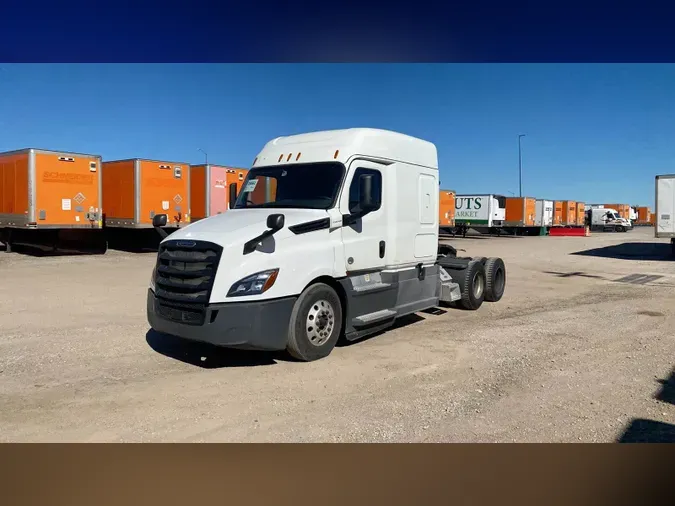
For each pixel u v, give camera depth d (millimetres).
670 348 7078
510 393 5305
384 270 7402
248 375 5762
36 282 12445
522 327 8320
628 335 7824
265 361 6266
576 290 12625
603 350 6953
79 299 10281
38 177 17500
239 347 5691
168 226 21234
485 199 42344
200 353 6590
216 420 4578
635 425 4570
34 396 5098
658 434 4406
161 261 6094
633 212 75625
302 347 6070
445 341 7348
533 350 6910
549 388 5461
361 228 6879
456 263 9773
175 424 4492
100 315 8812
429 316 9219
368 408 4871
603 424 4586
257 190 7223
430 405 4957
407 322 8680
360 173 6938
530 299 11195
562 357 6594
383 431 4406
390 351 6785
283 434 4332
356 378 5691
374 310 7137
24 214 17656
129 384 5453
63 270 14844
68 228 18219
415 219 7961
